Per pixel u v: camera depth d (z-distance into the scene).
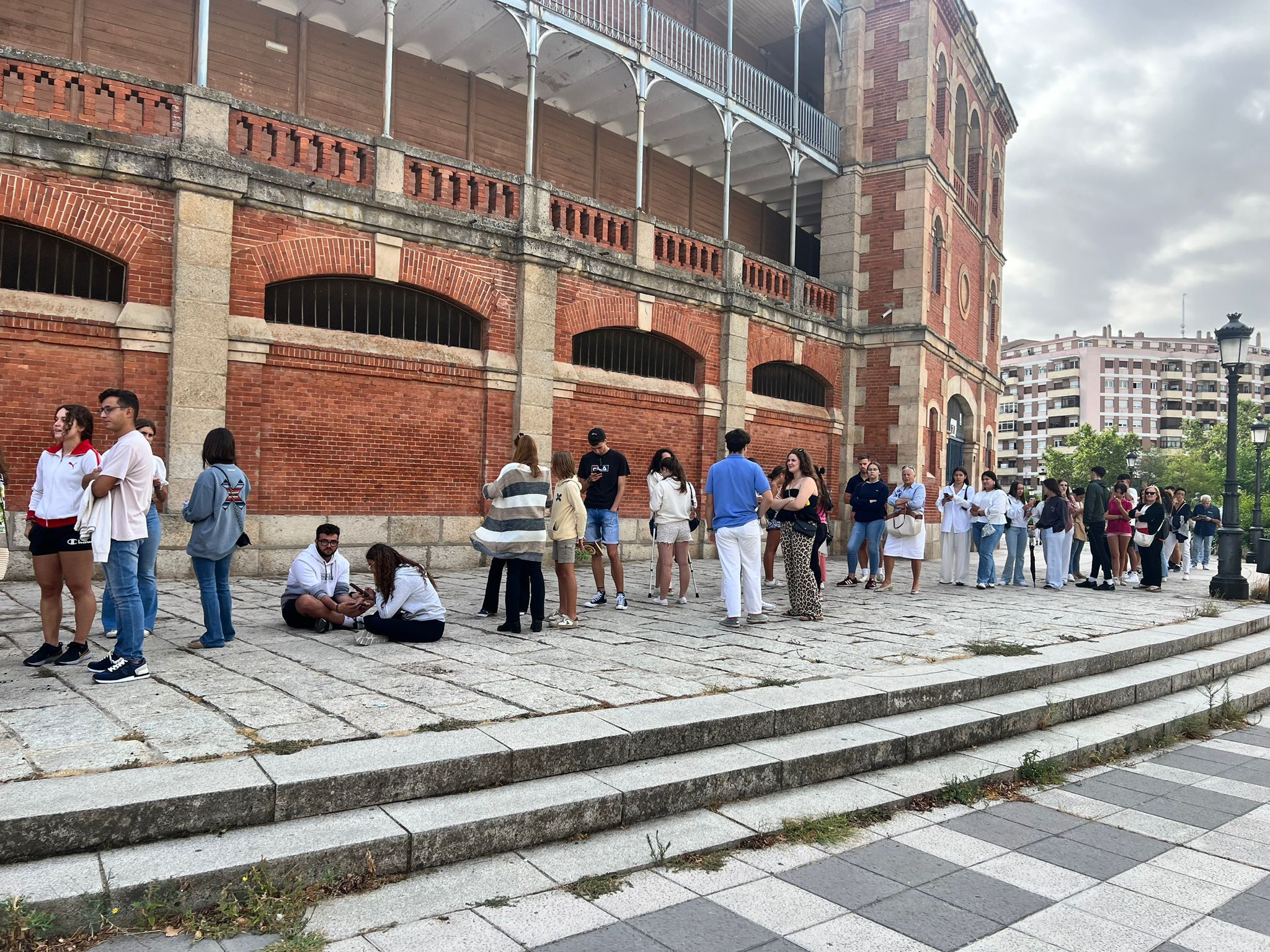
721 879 3.44
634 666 5.85
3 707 4.23
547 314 12.62
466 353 12.06
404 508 11.36
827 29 19.94
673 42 17.28
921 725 5.22
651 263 14.36
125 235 9.14
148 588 6.23
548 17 12.75
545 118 16.22
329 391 10.70
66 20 10.79
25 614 6.92
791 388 18.08
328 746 3.84
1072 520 13.43
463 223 11.68
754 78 18.22
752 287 16.62
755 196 21.45
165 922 2.83
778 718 4.86
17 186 8.55
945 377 21.00
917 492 11.41
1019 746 5.42
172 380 9.27
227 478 5.95
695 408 15.45
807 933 3.01
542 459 12.55
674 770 4.18
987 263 25.56
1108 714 6.42
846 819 4.12
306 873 3.10
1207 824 4.34
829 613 8.99
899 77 19.03
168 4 11.66
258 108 9.98
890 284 19.06
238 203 9.85
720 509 7.94
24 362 8.66
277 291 10.43
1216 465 76.44
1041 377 112.44
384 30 13.34
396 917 2.98
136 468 4.88
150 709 4.28
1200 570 19.23
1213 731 6.46
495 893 3.18
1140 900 3.40
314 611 6.54
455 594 9.28
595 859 3.51
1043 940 3.03
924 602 10.38
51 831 2.96
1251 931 3.17
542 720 4.39
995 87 24.48
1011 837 4.06
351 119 13.45
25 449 8.66
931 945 2.96
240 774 3.42
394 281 11.17
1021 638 7.79
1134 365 106.12
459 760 3.76
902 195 18.92
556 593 9.97
